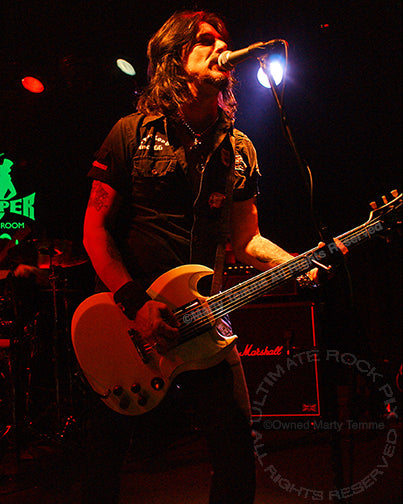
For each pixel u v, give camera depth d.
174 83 1.81
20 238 4.57
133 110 6.12
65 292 5.05
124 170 1.78
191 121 1.86
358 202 6.96
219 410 1.65
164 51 1.86
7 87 6.04
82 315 1.73
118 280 1.69
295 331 4.20
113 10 5.41
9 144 6.36
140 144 1.79
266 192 7.20
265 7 5.32
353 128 6.51
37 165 6.44
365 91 6.16
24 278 4.82
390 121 6.36
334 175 6.90
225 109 2.06
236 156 1.94
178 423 4.18
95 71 5.78
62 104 6.19
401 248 6.91
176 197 1.79
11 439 4.36
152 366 1.69
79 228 6.43
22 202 6.42
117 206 1.80
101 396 1.70
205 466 3.47
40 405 5.22
